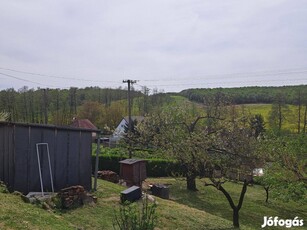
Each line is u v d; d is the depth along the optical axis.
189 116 25.06
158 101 86.62
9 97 70.69
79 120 63.75
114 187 18.47
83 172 16.25
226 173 18.17
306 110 68.88
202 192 26.38
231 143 18.39
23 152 14.40
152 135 25.70
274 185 20.98
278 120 69.31
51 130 15.23
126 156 32.16
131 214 9.57
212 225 15.41
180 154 19.36
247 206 24.23
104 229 11.53
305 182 20.36
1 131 14.62
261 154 18.80
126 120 68.19
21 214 10.31
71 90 84.56
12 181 14.09
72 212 12.70
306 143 21.55
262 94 102.94
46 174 14.98
